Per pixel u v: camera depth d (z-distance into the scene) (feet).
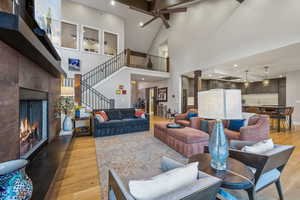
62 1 19.66
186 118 15.92
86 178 6.66
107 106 19.25
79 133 14.38
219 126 4.32
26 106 7.09
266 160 4.14
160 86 29.27
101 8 22.07
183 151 9.25
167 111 26.48
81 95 15.97
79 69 20.74
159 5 15.48
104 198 5.36
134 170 7.38
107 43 23.27
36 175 5.34
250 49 13.37
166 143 11.49
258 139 9.53
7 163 3.72
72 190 5.80
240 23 14.19
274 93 26.50
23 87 5.77
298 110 20.90
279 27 11.35
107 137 13.64
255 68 19.04
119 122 14.71
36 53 5.58
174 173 2.96
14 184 3.17
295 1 10.52
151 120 24.41
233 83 30.63
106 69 22.54
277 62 15.89
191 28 20.62
